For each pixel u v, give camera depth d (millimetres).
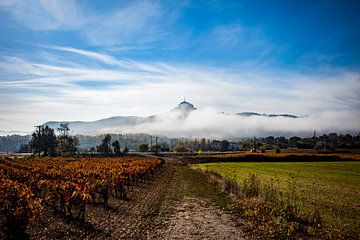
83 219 18750
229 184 33312
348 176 53312
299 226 16984
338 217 20562
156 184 40656
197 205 25484
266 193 24844
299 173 58531
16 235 15031
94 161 65312
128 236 16094
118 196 29031
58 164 48594
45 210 20734
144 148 182250
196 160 97562
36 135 117188
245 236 16516
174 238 16047
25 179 29156
